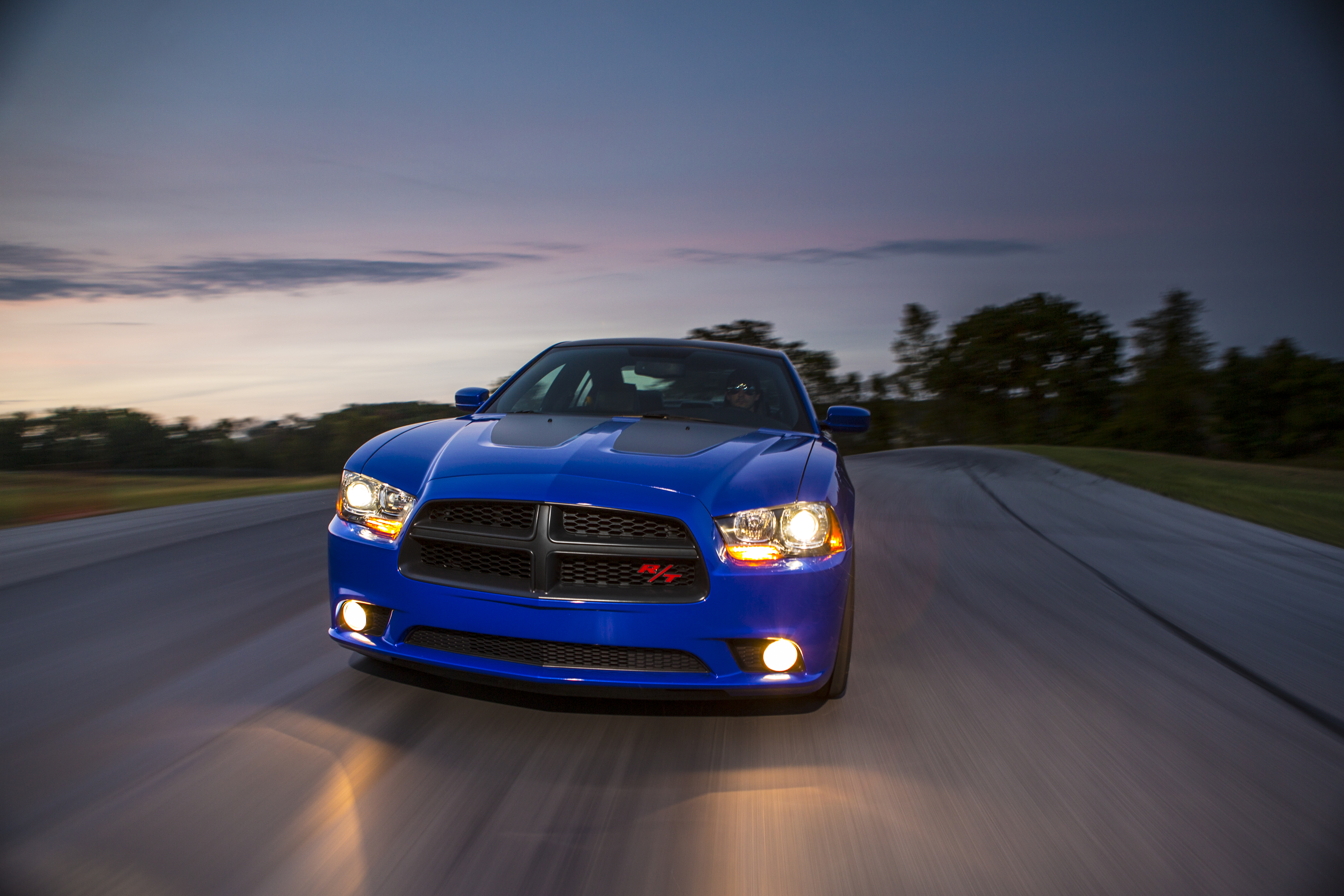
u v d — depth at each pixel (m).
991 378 102.31
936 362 106.19
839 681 2.58
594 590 2.20
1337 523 8.97
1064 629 3.78
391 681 2.61
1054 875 1.71
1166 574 5.32
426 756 2.12
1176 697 2.91
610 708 2.46
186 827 1.74
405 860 1.65
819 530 2.35
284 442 59.03
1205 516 8.98
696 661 2.23
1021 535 6.70
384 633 2.38
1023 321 98.38
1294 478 17.05
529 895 1.55
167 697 2.47
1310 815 2.05
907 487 10.62
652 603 2.17
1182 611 4.30
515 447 2.60
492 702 2.46
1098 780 2.19
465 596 2.21
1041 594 4.51
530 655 2.24
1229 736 2.57
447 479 2.37
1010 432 101.88
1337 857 1.85
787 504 2.34
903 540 6.10
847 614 2.51
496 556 2.25
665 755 2.19
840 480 2.69
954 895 1.63
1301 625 4.13
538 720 2.35
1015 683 2.96
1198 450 91.12
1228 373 88.19
